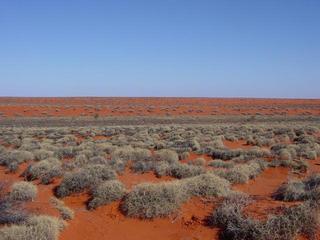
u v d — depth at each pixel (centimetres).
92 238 1027
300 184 1345
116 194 1262
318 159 2353
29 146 2862
